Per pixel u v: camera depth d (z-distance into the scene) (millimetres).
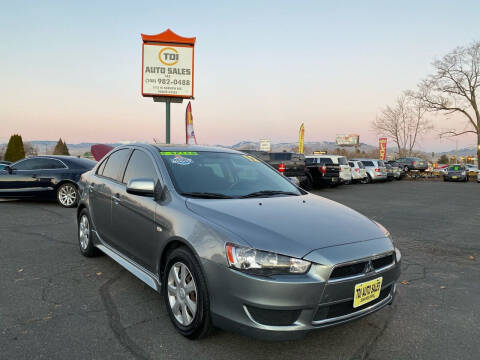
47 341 2855
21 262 4867
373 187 21719
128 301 3656
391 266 2906
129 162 4289
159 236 3270
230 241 2613
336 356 2746
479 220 9383
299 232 2752
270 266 2490
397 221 9148
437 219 9500
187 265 2900
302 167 16406
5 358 2605
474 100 39219
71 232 6660
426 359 2746
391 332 3160
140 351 2742
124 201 3936
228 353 2736
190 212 3062
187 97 16047
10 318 3238
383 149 42438
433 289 4277
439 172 34094
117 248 4188
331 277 2549
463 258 5680
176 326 3018
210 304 2689
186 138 16688
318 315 2539
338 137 75562
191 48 15906
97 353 2701
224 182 3732
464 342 3016
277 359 2680
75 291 3893
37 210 9109
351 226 3029
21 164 10008
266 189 3871
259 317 2500
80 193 5219
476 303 3861
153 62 15750
